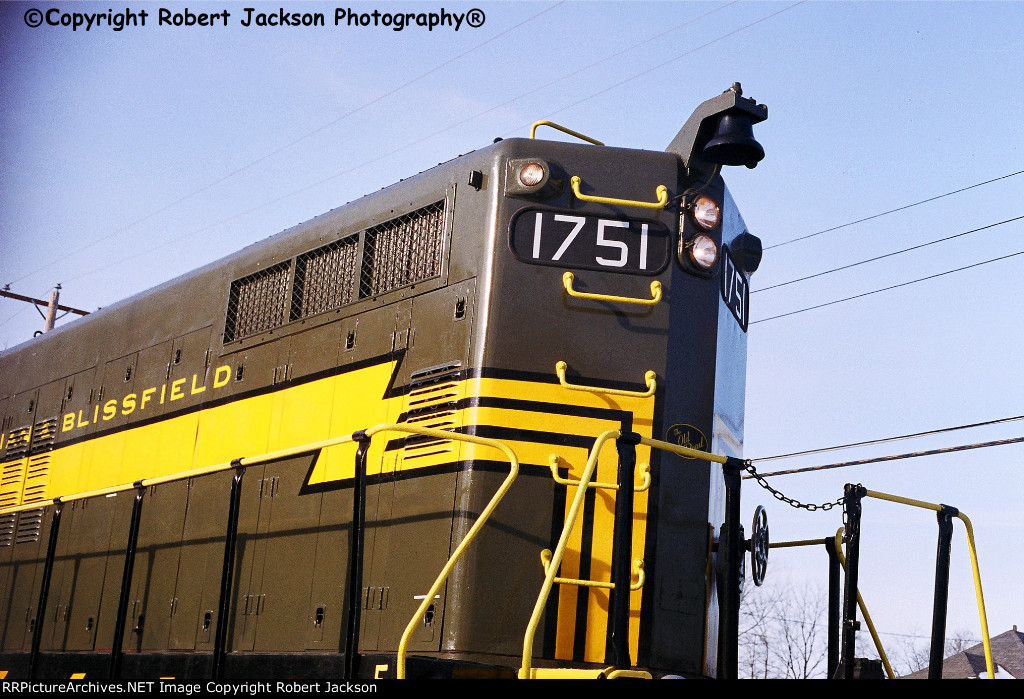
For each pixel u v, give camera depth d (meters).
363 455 5.11
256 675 5.56
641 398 5.62
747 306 6.55
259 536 6.53
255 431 6.85
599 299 5.69
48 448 8.99
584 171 5.87
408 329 6.07
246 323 7.24
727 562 5.39
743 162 5.91
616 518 5.25
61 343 9.37
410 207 6.30
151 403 7.87
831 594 6.07
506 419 5.50
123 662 6.67
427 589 5.44
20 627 8.47
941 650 5.50
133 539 6.72
